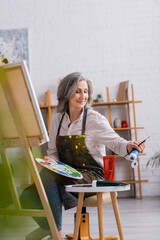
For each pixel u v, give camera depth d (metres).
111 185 1.65
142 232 2.71
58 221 1.81
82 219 2.27
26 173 0.81
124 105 5.08
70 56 5.12
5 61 1.48
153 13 5.09
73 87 2.12
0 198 0.81
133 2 5.11
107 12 5.12
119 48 5.10
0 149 1.41
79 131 2.12
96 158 2.11
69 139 2.12
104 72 5.09
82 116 2.14
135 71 5.07
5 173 0.81
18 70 1.33
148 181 4.95
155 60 5.07
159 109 5.02
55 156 2.24
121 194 4.98
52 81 5.10
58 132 2.21
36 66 5.11
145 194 4.95
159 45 5.08
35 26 5.14
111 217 3.47
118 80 5.08
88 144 2.10
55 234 1.45
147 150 4.98
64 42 5.12
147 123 5.01
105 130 2.07
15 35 5.11
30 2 5.16
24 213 1.37
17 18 5.14
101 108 5.08
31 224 0.84
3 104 1.37
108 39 5.11
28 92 1.35
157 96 5.03
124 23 5.10
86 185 1.74
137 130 5.00
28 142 1.42
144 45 5.09
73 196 1.87
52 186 1.83
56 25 5.14
